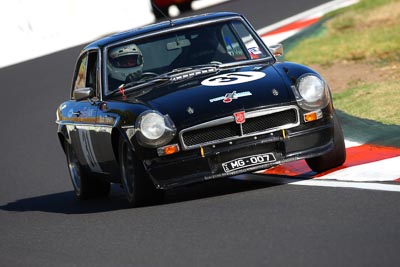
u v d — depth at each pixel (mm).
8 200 37562
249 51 31312
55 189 38812
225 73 29672
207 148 27250
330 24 69188
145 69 30703
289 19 77812
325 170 29531
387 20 66375
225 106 27375
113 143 29578
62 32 95125
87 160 33156
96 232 26000
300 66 29297
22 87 73250
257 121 27500
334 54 57688
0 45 90938
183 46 31094
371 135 34500
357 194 24984
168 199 29891
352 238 20484
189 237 23094
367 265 18297
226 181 31562
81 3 97250
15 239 27328
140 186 28047
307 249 20125
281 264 19234
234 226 23422
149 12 103500
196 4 103438
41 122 58750
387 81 46031
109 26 99312
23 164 46562
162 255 21719
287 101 27672
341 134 28938
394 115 37531
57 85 71188
